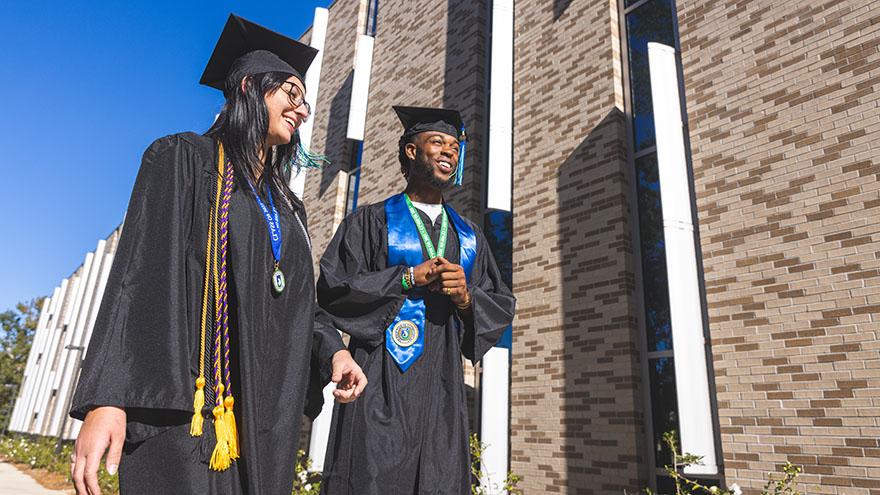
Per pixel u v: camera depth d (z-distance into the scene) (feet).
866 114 17.79
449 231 10.14
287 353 5.29
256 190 5.44
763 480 17.42
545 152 27.86
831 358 16.90
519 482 23.95
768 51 20.68
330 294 9.08
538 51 30.04
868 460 15.64
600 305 23.56
